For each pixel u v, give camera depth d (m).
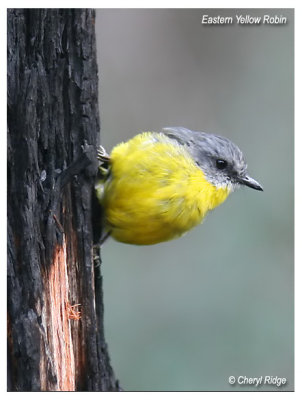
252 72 15.63
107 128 15.38
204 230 13.70
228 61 15.81
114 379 9.09
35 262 7.37
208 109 15.61
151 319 13.17
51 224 7.57
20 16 7.52
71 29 7.89
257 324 12.77
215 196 9.66
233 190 9.98
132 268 13.66
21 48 7.54
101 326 9.01
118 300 13.35
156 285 13.50
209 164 9.48
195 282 13.43
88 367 8.38
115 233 9.12
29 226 7.34
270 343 12.52
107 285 13.44
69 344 7.94
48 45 7.74
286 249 13.47
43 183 7.70
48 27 7.71
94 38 8.05
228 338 12.70
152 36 15.90
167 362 12.38
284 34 15.68
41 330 7.37
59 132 7.89
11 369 7.30
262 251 13.48
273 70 15.55
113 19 15.90
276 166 14.60
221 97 15.68
